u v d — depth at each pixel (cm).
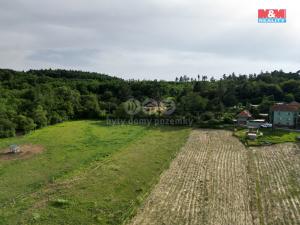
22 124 6181
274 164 4241
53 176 3688
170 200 3073
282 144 5362
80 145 5197
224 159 4491
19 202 2980
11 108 6644
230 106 8625
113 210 2831
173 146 5206
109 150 4866
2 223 2567
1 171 3869
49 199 3055
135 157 4509
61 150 4875
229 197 3144
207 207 2911
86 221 2633
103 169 3950
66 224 2583
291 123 6769
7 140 5588
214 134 6294
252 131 6319
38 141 5497
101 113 8394
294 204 2981
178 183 3541
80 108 8500
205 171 3956
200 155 4703
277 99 8906
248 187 3409
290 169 4019
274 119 6950
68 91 8625
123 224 2588
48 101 7650
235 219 2686
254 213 2797
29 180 3569
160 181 3609
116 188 3347
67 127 6962
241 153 4816
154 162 4284
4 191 3247
